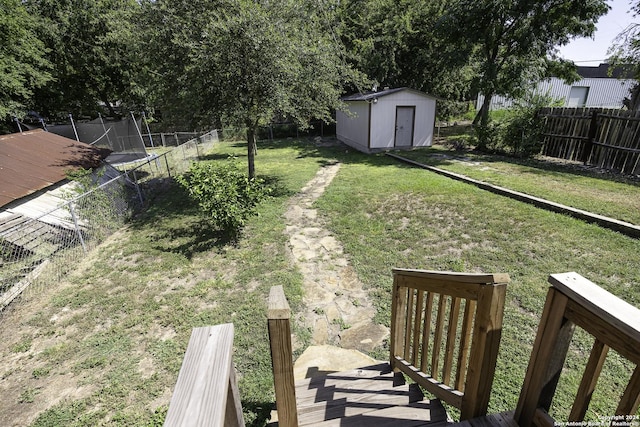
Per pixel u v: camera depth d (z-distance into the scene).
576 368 2.53
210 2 6.76
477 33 11.39
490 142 11.55
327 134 19.91
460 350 1.60
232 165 6.38
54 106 15.55
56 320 3.60
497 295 1.30
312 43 7.33
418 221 5.65
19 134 8.00
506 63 11.95
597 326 0.98
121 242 5.58
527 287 3.57
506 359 2.67
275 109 7.16
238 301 3.75
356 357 2.76
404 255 4.56
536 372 1.25
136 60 8.16
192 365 0.98
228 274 4.38
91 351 3.12
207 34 6.31
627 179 7.23
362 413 1.91
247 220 5.82
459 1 11.66
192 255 4.95
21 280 4.16
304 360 2.73
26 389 2.73
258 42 6.33
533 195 6.25
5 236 4.39
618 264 3.84
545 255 4.18
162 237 5.67
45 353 3.11
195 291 4.00
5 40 9.36
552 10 10.34
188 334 3.29
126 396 2.62
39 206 5.87
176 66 7.18
